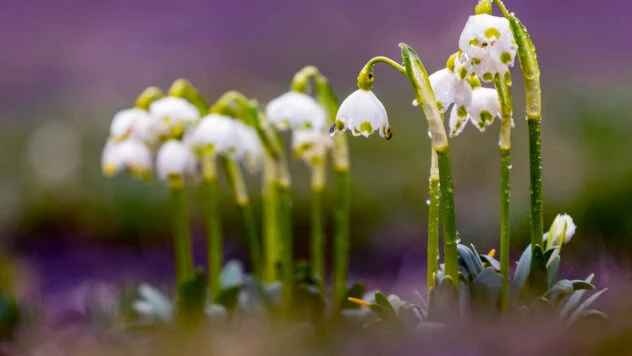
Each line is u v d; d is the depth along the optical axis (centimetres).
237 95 119
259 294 113
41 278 179
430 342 81
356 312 109
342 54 469
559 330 80
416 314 92
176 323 111
